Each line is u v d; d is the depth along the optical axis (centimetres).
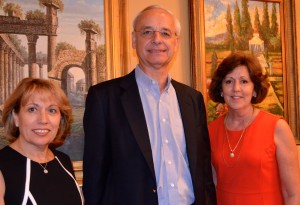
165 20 178
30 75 219
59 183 157
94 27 233
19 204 142
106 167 168
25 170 149
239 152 202
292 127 288
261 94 207
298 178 196
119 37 239
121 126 167
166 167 171
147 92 181
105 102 171
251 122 206
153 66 179
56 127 157
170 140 176
